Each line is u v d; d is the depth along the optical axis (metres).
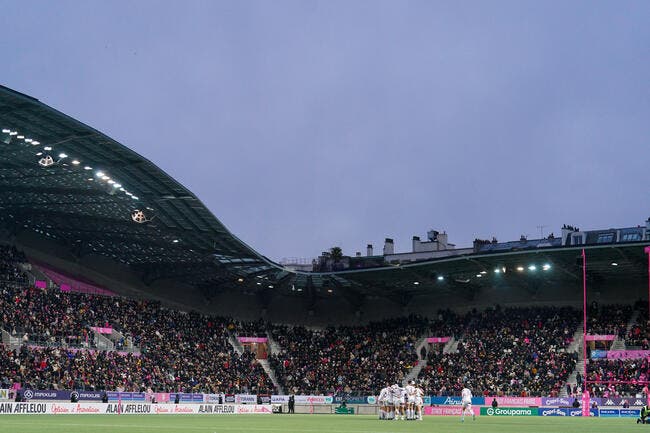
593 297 102.56
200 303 116.19
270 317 120.56
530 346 97.81
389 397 62.34
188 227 87.88
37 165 70.81
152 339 97.38
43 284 93.12
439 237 141.12
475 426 48.16
